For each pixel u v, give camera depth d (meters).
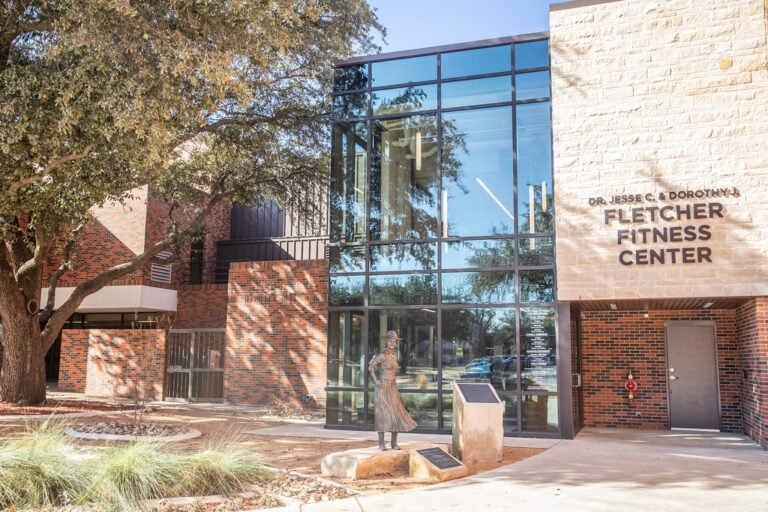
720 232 12.47
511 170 14.27
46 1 11.19
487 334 13.85
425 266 14.52
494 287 13.98
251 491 7.75
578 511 6.84
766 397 11.86
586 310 15.35
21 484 6.82
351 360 14.68
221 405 20.19
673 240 12.70
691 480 8.50
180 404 20.27
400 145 15.11
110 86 10.80
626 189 13.14
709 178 12.67
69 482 7.02
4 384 16.91
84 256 25.36
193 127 15.25
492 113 14.53
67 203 14.69
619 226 13.09
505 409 13.45
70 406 17.14
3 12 11.89
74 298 18.16
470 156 14.57
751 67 12.71
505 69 14.52
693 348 14.99
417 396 14.12
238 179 20.45
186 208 26.28
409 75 15.22
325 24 16.94
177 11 11.41
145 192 25.03
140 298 24.06
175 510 6.83
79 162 12.65
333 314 14.96
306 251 27.91
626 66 13.43
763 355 11.98
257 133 19.23
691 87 13.00
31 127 10.89
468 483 8.37
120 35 10.97
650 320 15.30
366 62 15.55
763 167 12.41
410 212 14.84
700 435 13.86
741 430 14.33
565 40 13.89
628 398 15.23
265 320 20.39
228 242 28.98
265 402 20.02
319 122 19.03
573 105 13.67
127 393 22.11
